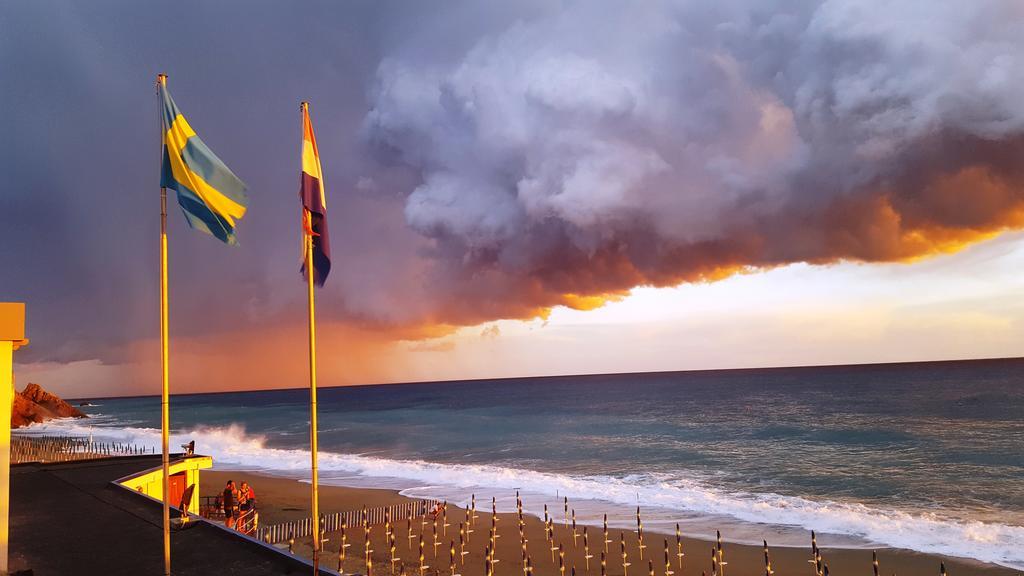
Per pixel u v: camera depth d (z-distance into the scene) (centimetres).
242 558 1317
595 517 3153
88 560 1321
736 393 15475
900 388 14112
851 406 10388
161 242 1079
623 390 19350
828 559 2370
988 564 2261
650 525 2967
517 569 2291
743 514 3139
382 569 2267
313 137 1135
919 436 6350
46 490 2092
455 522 3069
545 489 3931
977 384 14438
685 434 7462
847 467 4762
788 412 9825
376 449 7006
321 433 9081
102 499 1945
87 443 5919
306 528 2792
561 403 14625
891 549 2478
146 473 2342
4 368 1115
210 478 4650
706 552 2498
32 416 11731
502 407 14000
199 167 1116
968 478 4119
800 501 3475
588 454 6053
